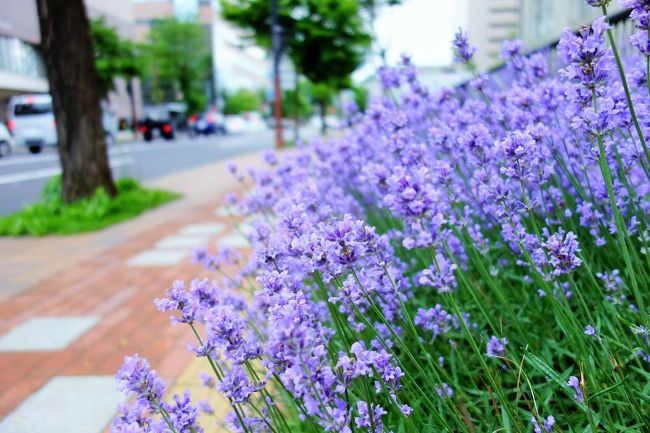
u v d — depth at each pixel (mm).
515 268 2414
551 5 9516
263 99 97500
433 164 2082
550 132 2162
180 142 30125
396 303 1937
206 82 64562
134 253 5863
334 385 1312
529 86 2496
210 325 1468
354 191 3453
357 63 20500
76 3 7957
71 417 2621
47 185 8383
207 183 11930
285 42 20750
